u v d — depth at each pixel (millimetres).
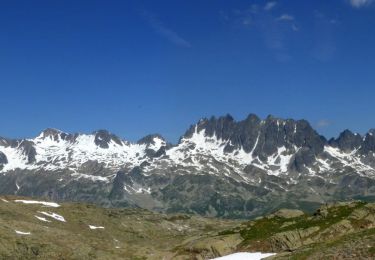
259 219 110438
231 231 107062
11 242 105250
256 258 84562
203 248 96062
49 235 116938
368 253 61500
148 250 115812
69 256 105562
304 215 108312
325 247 70812
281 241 90312
